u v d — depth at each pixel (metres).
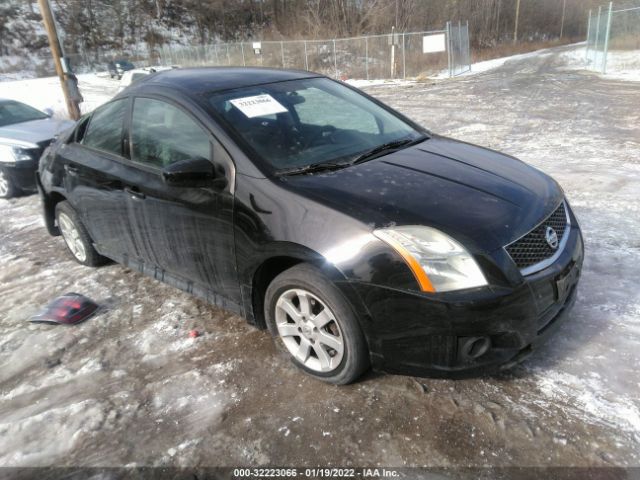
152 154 3.47
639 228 4.56
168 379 2.99
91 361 3.24
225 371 3.01
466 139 9.36
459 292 2.33
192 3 55.69
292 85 3.73
